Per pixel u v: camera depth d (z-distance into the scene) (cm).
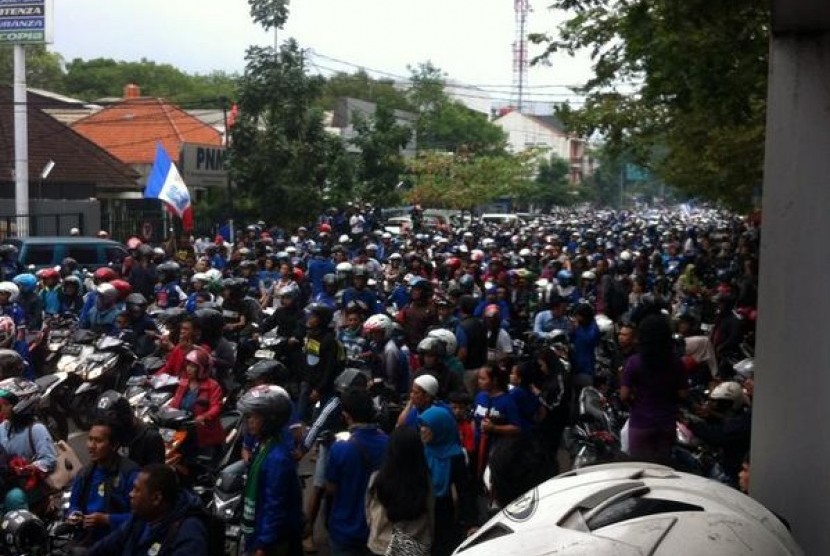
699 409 841
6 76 7994
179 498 530
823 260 591
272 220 3544
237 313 1407
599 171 12375
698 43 1275
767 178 607
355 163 4006
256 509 628
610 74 1938
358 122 4550
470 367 1145
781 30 595
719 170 2523
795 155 597
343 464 670
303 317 1330
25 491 725
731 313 1345
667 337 821
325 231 3003
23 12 3011
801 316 596
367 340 1198
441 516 719
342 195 3797
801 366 596
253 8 3494
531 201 9144
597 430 896
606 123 2228
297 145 3534
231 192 3566
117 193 4009
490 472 545
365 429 685
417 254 2194
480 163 6391
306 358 1101
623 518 340
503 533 357
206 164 4097
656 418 821
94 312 1384
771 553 337
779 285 603
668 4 1219
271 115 3572
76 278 1612
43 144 3769
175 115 4791
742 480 657
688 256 3098
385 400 995
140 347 1322
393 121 4491
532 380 855
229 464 820
